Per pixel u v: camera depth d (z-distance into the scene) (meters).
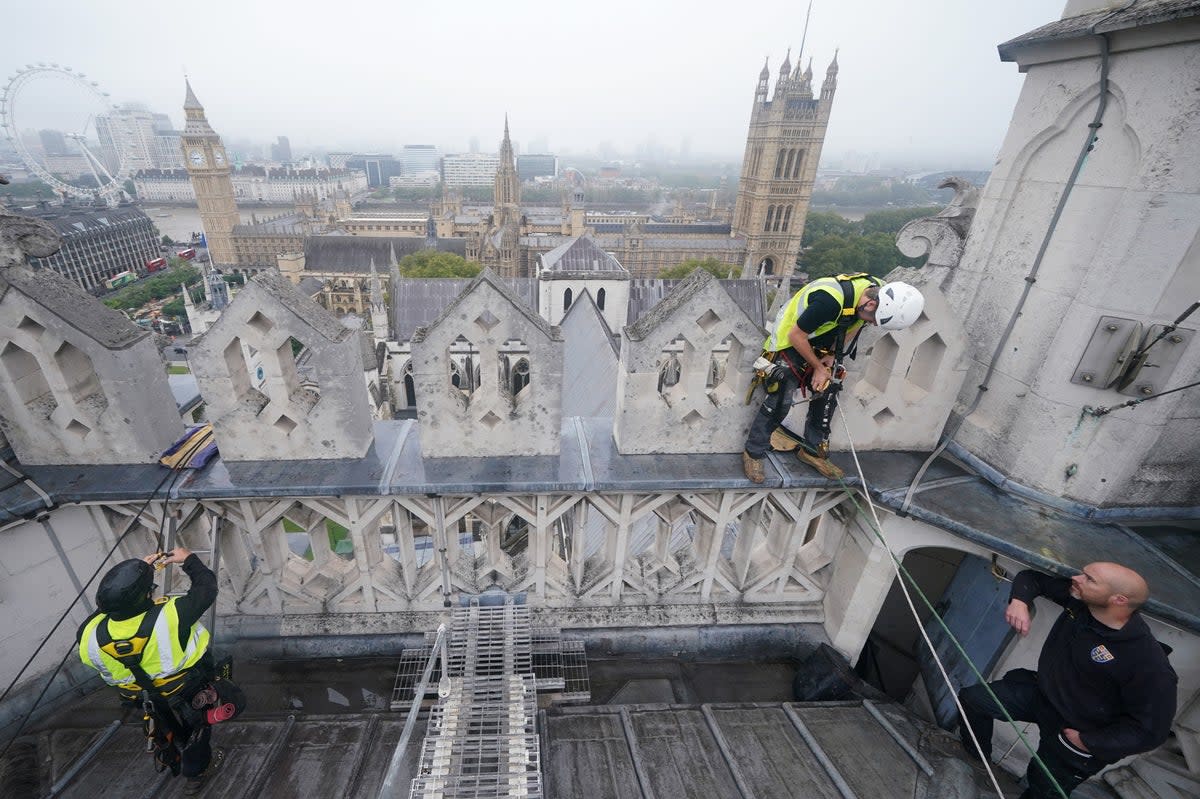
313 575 6.25
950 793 4.67
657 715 5.50
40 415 4.98
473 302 4.91
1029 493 5.61
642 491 5.52
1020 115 5.64
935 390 5.96
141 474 5.19
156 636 3.94
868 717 5.69
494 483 5.26
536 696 5.52
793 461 5.89
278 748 4.93
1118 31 4.49
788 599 6.79
